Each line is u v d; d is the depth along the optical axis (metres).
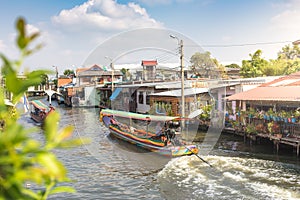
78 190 10.28
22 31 0.91
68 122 25.45
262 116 17.50
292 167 12.52
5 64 0.93
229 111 21.19
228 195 9.38
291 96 15.84
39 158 0.96
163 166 12.27
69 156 14.58
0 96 1.15
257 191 9.67
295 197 9.08
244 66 38.44
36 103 35.69
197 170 12.03
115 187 10.47
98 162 12.99
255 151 15.62
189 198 9.24
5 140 0.94
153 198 9.45
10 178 0.94
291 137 15.55
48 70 1.13
